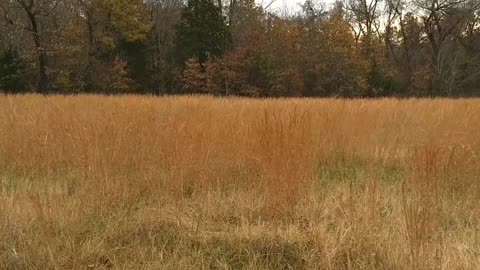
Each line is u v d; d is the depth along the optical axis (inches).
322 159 205.5
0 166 183.2
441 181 148.0
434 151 146.6
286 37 1132.5
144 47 1384.1
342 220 127.0
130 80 1263.5
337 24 1147.3
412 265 100.7
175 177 160.6
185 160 164.2
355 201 138.6
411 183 146.6
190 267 109.6
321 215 133.2
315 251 114.9
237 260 115.5
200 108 275.6
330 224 130.7
